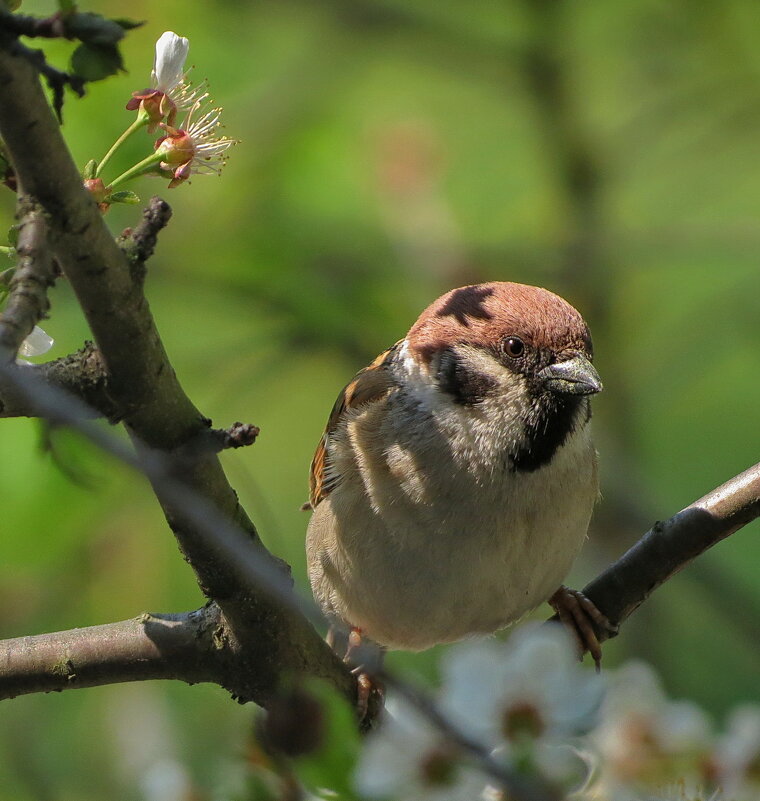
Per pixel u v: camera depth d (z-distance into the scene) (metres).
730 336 13.12
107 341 5.20
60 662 6.88
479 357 8.09
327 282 12.02
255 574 3.69
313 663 6.72
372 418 8.27
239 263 11.82
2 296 4.98
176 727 9.65
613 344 13.40
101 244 4.98
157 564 9.42
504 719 4.89
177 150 5.51
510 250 13.03
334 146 12.43
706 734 5.12
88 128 9.91
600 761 5.05
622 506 11.99
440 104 14.72
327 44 13.64
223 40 12.07
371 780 4.54
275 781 4.45
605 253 13.17
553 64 14.05
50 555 8.73
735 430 13.96
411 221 12.52
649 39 14.15
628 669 5.26
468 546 7.99
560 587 8.28
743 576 12.75
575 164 13.95
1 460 8.26
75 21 4.45
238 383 12.09
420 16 13.99
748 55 14.12
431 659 10.91
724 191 15.03
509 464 7.93
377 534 8.10
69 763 9.63
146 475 3.60
